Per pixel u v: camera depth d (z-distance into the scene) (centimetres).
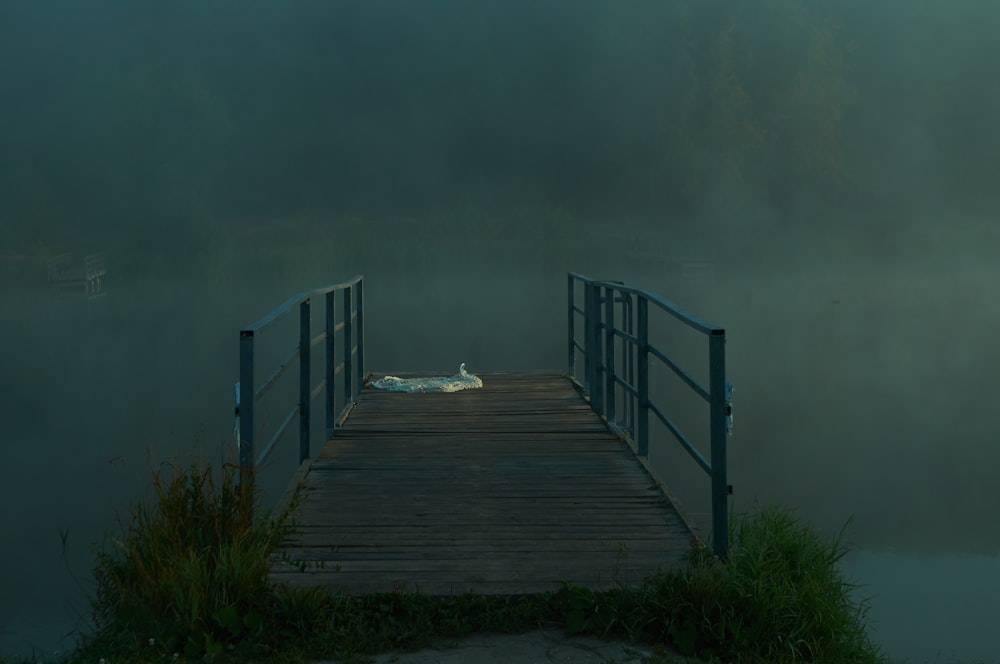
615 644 385
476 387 1064
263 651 372
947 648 611
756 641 388
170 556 409
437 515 548
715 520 460
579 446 740
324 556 473
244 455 480
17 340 3253
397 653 375
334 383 812
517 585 428
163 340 3197
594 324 897
